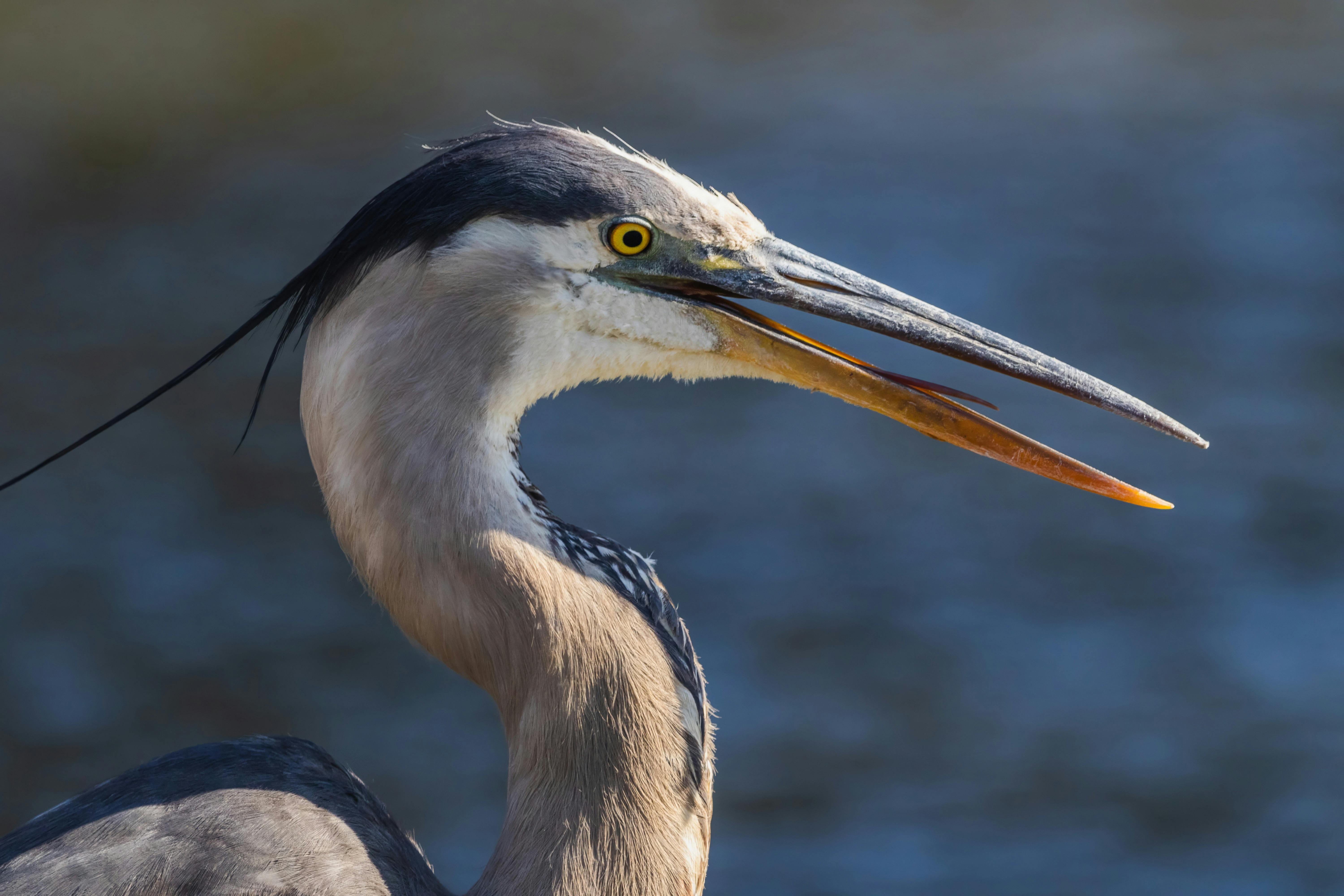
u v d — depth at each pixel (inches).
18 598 550.3
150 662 517.0
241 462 663.1
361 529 195.3
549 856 187.0
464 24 1318.9
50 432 674.2
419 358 191.8
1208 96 1125.7
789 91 1171.3
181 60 1163.9
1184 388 692.1
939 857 424.5
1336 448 637.9
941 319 212.5
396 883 187.3
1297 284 802.2
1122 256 847.1
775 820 440.1
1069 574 561.9
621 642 192.1
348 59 1214.3
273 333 780.6
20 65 1123.9
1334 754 462.6
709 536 593.9
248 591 565.9
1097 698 488.7
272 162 1026.7
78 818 184.4
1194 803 444.1
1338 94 1113.4
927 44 1289.4
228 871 178.4
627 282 201.9
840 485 639.8
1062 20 1344.7
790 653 514.6
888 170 987.9
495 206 193.2
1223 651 514.0
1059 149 1023.6
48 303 813.9
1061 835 431.5
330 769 198.8
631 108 1132.5
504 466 196.2
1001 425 214.8
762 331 209.0
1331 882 412.5
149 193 976.9
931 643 522.0
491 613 191.3
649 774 190.1
